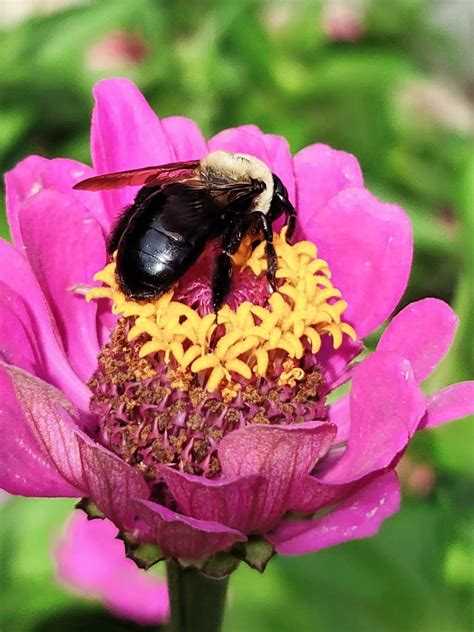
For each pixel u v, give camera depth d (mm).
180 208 175
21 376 159
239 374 169
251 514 160
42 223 176
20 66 326
